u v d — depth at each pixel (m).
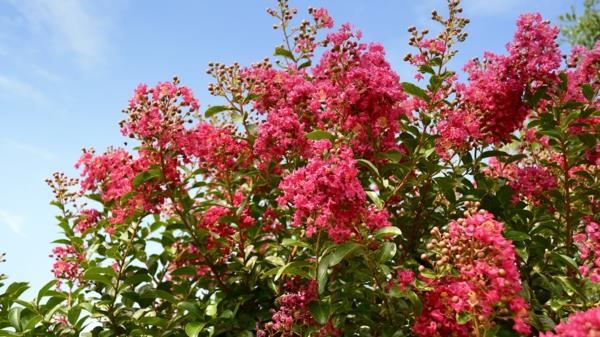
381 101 6.01
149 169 6.22
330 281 5.80
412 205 6.59
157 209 6.61
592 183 7.05
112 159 7.15
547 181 6.74
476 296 4.22
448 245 4.48
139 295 6.53
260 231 6.82
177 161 6.55
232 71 6.95
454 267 4.81
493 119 6.57
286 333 5.64
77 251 7.69
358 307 5.66
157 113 6.12
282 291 6.29
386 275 5.04
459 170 6.61
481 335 4.41
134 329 6.26
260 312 6.24
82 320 6.37
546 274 6.31
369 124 6.05
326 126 6.28
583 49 7.11
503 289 4.14
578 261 6.41
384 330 5.30
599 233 5.49
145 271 6.74
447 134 6.29
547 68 6.35
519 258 6.30
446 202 7.10
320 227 4.94
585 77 7.11
